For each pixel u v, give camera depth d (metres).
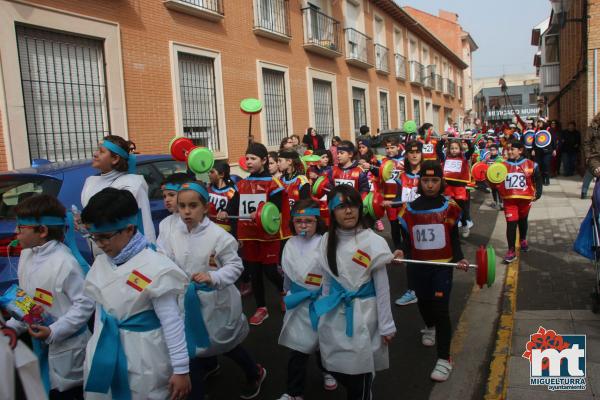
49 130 8.08
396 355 4.28
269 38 13.78
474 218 10.14
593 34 13.62
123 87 9.16
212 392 3.78
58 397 2.96
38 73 7.93
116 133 8.99
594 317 4.54
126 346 2.45
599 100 13.74
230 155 12.03
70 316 2.70
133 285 2.43
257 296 5.17
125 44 9.27
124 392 2.45
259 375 3.68
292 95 14.95
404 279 6.36
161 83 10.05
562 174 16.42
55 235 2.91
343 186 3.00
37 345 2.76
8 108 7.33
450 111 37.69
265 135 13.38
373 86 21.88
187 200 3.25
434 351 4.32
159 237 3.55
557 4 18.77
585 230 4.69
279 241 5.11
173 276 2.49
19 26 7.65
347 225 2.97
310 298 3.19
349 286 2.97
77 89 8.49
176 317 2.50
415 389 3.72
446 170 8.02
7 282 3.97
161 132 10.02
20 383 2.04
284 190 5.21
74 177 4.71
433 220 3.86
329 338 2.97
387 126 23.72
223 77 11.83
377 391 3.71
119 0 9.13
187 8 10.53
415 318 5.08
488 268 3.29
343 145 6.38
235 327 3.41
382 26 23.45
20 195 4.37
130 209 2.46
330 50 16.67
